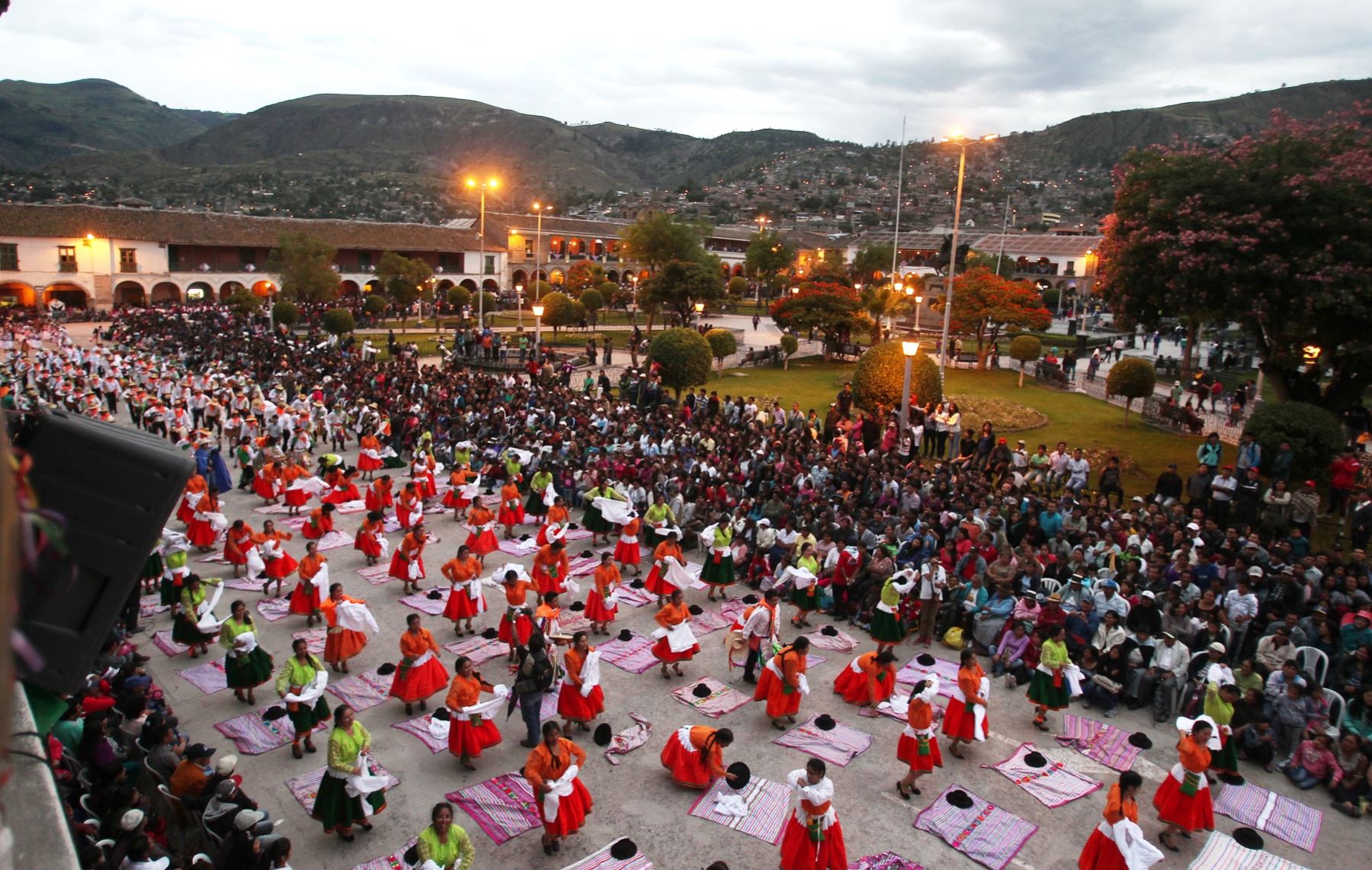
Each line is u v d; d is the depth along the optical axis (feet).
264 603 49.34
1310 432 65.62
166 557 46.09
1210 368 138.62
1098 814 32.76
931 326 179.42
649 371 108.17
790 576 48.55
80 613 12.50
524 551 58.75
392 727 37.52
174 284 202.69
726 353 136.05
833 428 84.17
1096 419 101.40
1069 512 54.39
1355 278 65.21
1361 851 31.14
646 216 203.21
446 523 65.16
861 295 160.15
